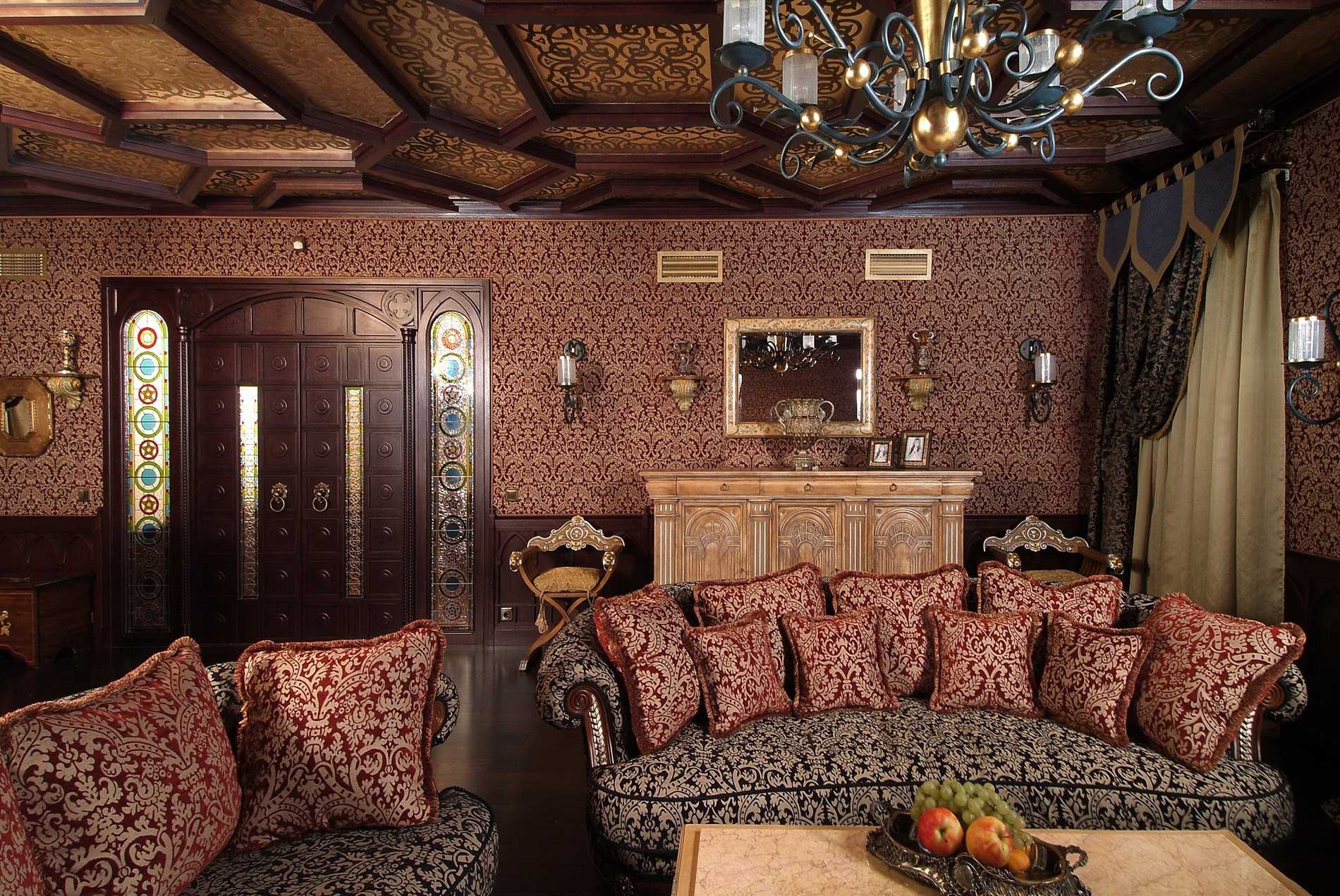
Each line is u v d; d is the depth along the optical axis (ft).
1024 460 16.24
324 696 6.07
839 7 8.66
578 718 7.52
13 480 16.22
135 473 16.39
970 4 5.87
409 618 16.52
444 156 13.43
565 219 16.33
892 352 16.31
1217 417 12.05
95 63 9.84
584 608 16.37
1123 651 7.94
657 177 14.61
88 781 4.59
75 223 16.08
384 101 11.06
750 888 5.08
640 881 6.93
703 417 16.44
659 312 16.44
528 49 9.64
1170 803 6.95
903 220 16.25
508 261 16.39
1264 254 11.48
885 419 16.31
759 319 16.29
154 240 16.14
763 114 11.40
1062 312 16.12
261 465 16.38
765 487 14.66
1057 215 16.03
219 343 16.33
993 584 9.46
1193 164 12.20
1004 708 8.39
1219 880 5.12
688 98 11.12
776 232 16.31
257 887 5.16
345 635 16.49
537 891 7.47
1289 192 11.22
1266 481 11.43
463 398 16.65
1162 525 13.80
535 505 16.52
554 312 16.44
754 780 7.08
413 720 6.31
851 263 16.30
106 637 16.21
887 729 7.95
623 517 16.47
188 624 16.31
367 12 8.73
